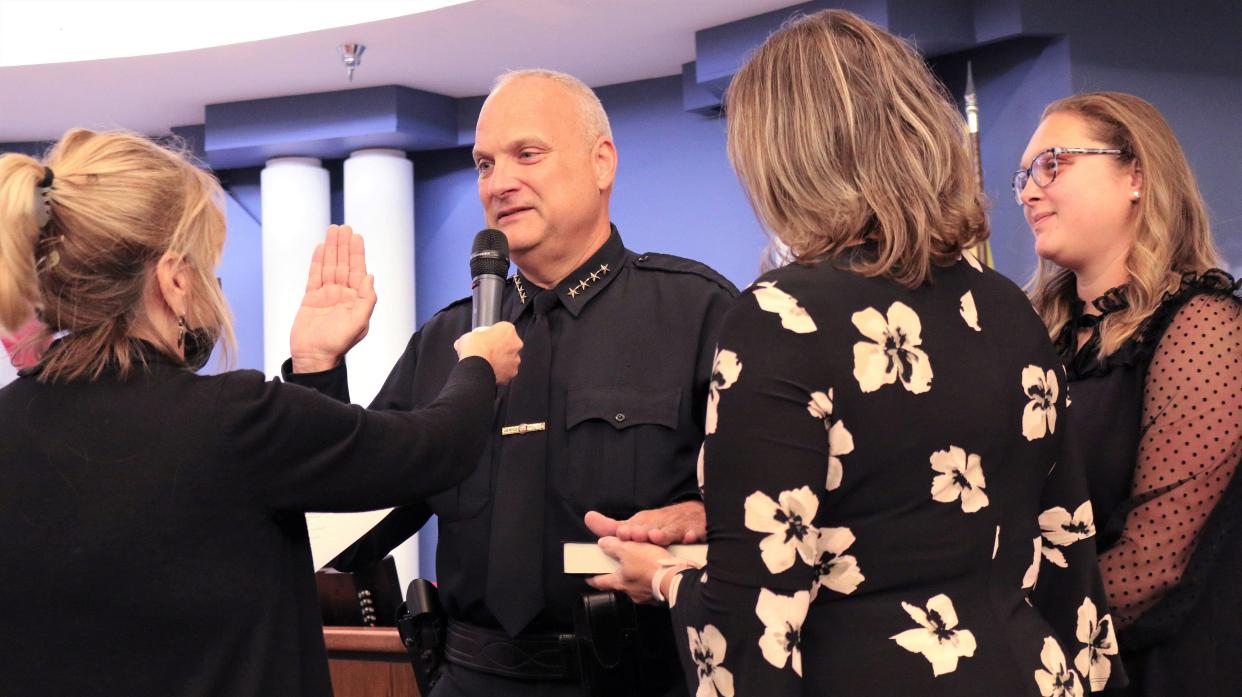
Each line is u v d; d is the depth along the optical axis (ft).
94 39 20.31
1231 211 16.83
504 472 6.56
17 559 4.36
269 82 22.15
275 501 4.60
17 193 4.32
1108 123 6.59
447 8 18.48
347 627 9.65
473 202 24.16
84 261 4.47
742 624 4.20
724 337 4.46
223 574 4.47
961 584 4.47
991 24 17.39
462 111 23.58
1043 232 6.72
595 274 6.94
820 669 4.34
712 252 21.59
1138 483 6.02
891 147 4.62
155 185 4.63
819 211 4.65
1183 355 5.95
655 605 6.22
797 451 4.25
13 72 21.09
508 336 5.71
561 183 6.78
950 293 4.71
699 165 21.79
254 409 4.54
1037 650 4.49
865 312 4.45
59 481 4.41
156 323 4.71
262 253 25.41
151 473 4.42
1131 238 6.50
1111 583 5.93
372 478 4.70
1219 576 5.85
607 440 6.48
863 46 4.76
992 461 4.58
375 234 23.30
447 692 6.59
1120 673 5.20
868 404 4.36
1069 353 6.68
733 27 19.21
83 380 4.57
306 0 19.33
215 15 19.86
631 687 6.09
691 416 6.52
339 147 23.49
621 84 22.61
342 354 6.07
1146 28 17.15
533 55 20.79
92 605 4.34
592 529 5.63
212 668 4.43
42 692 4.33
